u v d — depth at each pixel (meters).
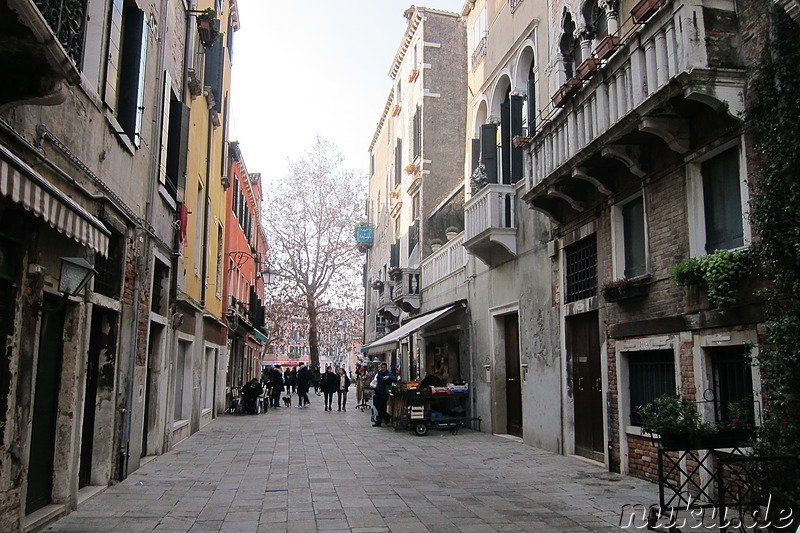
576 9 11.27
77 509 6.82
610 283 9.16
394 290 24.16
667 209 8.23
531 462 10.30
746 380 6.92
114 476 8.40
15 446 5.27
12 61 4.41
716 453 7.13
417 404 14.69
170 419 11.96
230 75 20.25
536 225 12.55
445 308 17.58
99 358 8.24
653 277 8.45
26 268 5.39
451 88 23.17
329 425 17.02
